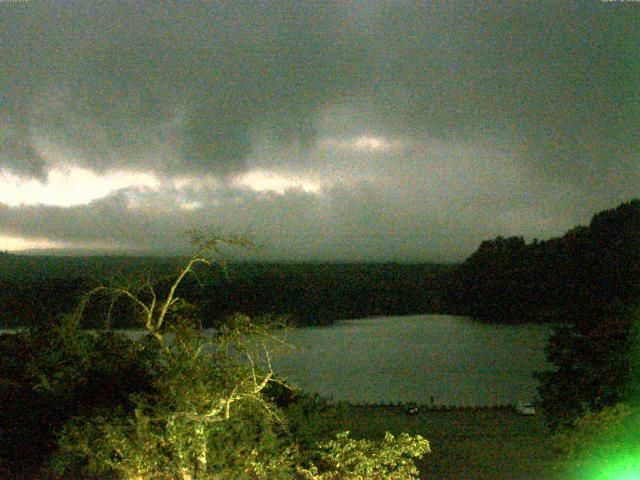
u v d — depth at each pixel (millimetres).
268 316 19000
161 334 19547
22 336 26906
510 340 137750
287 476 19625
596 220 139875
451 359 114438
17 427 24062
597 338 29562
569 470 27500
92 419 19172
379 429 45906
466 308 186875
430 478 30219
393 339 141875
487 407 58219
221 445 18984
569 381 30359
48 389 24219
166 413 17859
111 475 21688
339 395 78688
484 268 179500
